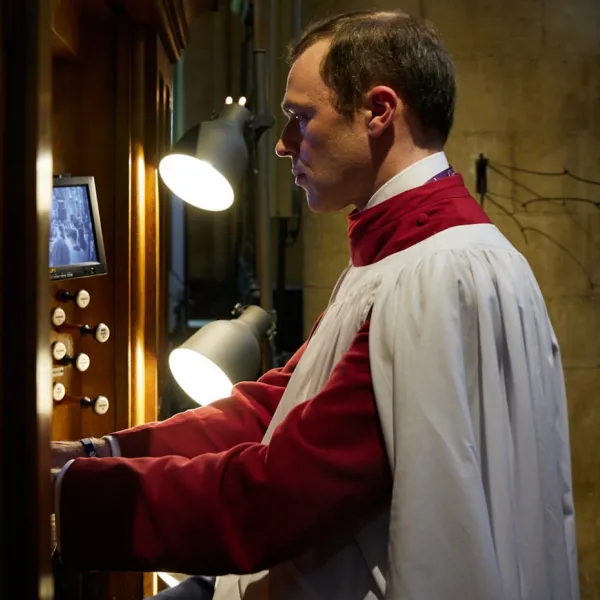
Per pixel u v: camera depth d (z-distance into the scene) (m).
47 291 0.68
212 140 1.39
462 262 0.88
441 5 2.76
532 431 0.85
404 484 0.80
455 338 0.83
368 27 0.96
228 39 3.25
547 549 0.87
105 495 0.85
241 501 0.83
